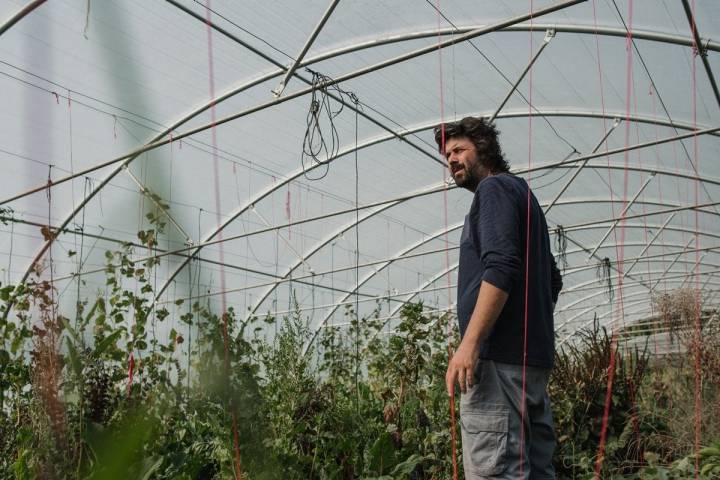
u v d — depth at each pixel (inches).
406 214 524.4
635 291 805.9
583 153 421.1
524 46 303.7
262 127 379.2
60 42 257.0
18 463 111.1
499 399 72.4
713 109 334.3
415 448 163.9
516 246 72.3
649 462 140.3
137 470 101.3
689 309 226.5
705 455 132.2
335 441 158.7
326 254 579.8
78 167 357.7
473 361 69.1
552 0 265.4
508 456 70.9
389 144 411.8
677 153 404.2
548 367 77.2
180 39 289.0
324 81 291.3
